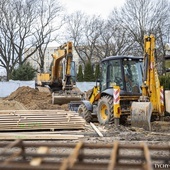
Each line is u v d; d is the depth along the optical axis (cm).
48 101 2300
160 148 355
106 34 5319
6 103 2419
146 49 1148
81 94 2106
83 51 5644
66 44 2148
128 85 1225
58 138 887
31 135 896
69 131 1012
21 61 4866
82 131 1021
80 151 351
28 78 4459
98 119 1269
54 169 281
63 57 2233
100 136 930
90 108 1376
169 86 1631
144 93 1127
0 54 4797
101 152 697
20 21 4812
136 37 4706
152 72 1141
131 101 1224
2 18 4716
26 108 2173
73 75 2278
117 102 1142
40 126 1012
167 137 905
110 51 5231
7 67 4822
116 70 1260
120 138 888
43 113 1102
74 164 303
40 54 5094
